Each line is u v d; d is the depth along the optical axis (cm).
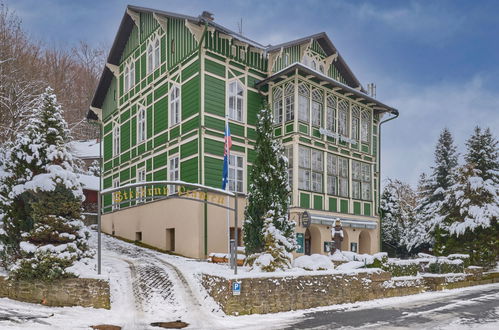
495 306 1473
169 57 2458
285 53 2573
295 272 1396
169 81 2444
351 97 2708
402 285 1756
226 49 2294
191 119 2211
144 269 1630
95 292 1241
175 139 2328
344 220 2491
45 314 1138
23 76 2992
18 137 1486
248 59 2402
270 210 1531
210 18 2319
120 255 1994
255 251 1566
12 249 1435
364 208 2706
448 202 2766
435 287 1947
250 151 2347
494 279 2458
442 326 1133
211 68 2214
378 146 3152
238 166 2284
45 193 1389
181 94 2316
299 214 2259
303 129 2353
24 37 3647
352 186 2652
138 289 1391
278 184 1584
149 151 2592
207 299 1316
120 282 1450
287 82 2367
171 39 2452
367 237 2748
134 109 2864
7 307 1194
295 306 1348
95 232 2911
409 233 3669
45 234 1347
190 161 2191
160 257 1958
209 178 2128
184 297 1327
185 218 2145
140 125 2773
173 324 1102
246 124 2345
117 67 3139
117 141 3123
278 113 2416
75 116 4528
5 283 1368
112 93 3241
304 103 2386
